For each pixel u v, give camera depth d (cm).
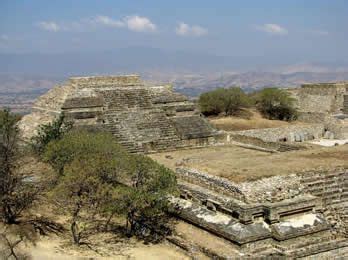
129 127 5188
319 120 6994
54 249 2712
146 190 2964
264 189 2991
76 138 3378
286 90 8100
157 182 3003
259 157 3862
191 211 3112
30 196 3083
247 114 7244
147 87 5862
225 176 3228
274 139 6066
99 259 2617
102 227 3156
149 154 4947
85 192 2938
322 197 3195
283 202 2903
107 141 3381
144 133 5188
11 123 3588
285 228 2798
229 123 6575
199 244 2800
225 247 2741
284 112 7294
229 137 5594
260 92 7669
